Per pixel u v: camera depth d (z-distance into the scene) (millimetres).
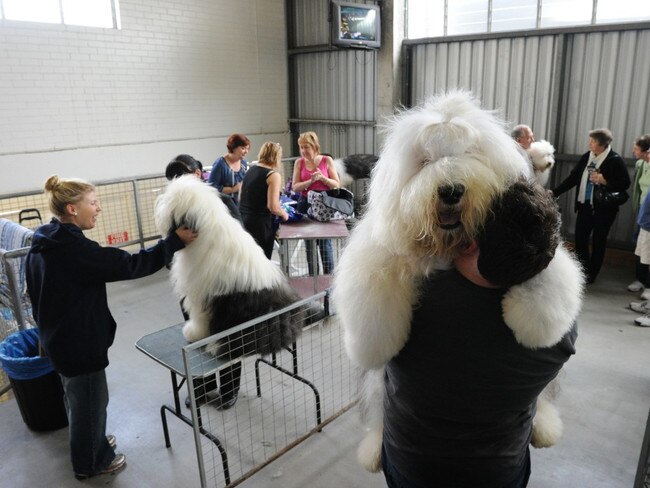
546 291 796
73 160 5480
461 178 724
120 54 5691
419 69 6316
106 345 2133
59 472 2379
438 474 996
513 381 881
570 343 897
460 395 900
